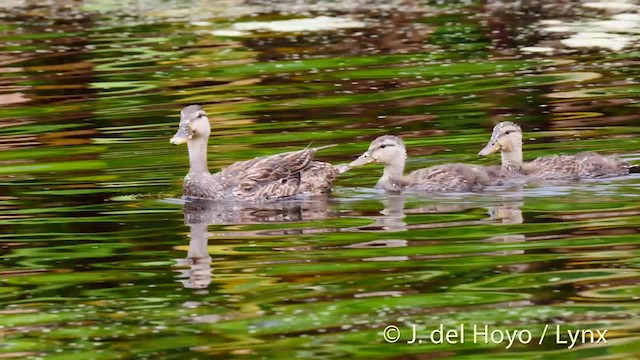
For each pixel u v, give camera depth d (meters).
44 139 20.05
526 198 15.71
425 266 13.02
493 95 21.97
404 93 22.42
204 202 16.34
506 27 28.62
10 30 29.92
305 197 16.44
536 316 11.57
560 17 29.66
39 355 11.09
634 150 17.89
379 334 11.28
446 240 13.93
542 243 13.66
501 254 13.32
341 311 11.85
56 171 17.98
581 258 13.10
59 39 28.56
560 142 18.48
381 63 25.22
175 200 16.41
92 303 12.35
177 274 13.10
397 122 20.30
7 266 13.62
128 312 12.04
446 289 12.34
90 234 14.75
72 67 25.64
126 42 28.05
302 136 19.58
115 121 21.12
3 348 11.27
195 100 22.48
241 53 26.53
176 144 17.64
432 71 24.27
